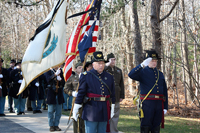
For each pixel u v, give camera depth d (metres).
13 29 22.77
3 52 29.91
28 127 7.30
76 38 5.74
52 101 6.60
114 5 12.02
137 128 7.14
